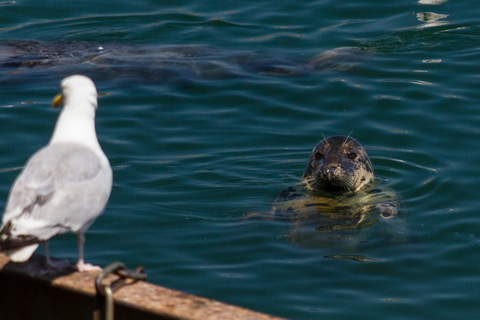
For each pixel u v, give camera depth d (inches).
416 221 460.8
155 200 489.7
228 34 800.3
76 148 272.8
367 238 438.6
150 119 612.4
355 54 727.1
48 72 716.7
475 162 536.1
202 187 511.2
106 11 872.3
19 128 586.6
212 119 614.2
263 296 377.1
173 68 723.4
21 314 273.3
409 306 368.2
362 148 521.0
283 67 712.4
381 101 631.8
